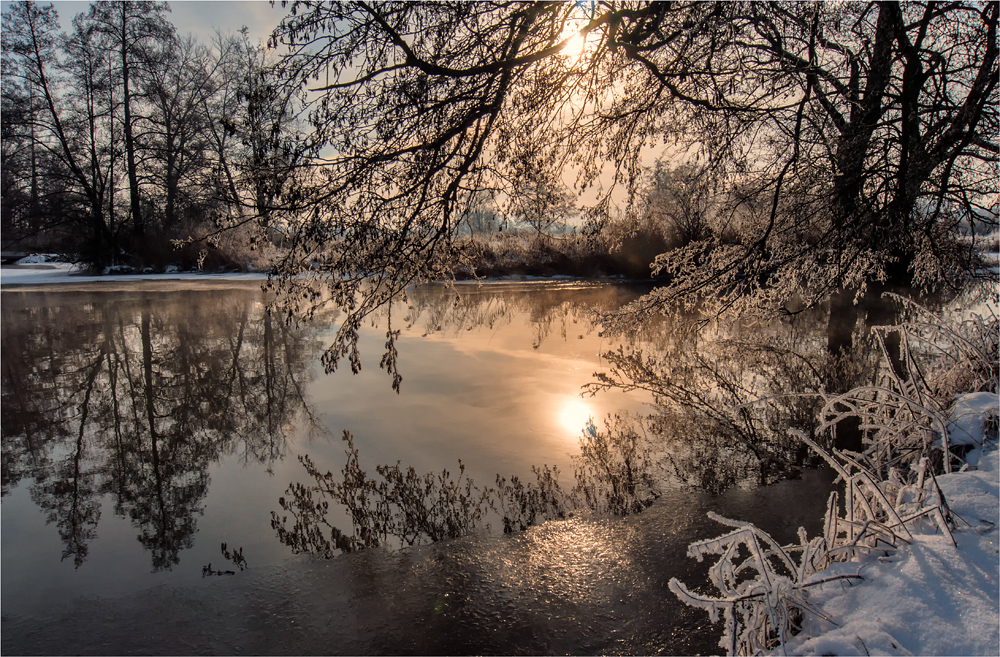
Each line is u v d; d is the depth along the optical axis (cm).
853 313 795
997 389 418
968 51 576
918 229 595
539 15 442
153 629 353
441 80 441
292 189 411
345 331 448
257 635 345
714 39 491
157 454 657
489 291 2094
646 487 511
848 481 257
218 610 368
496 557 411
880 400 416
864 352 741
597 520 457
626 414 706
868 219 576
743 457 570
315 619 356
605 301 1769
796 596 219
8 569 425
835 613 213
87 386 951
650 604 354
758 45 560
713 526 442
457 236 478
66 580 408
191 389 925
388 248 444
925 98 591
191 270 3016
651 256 2264
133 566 424
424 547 428
